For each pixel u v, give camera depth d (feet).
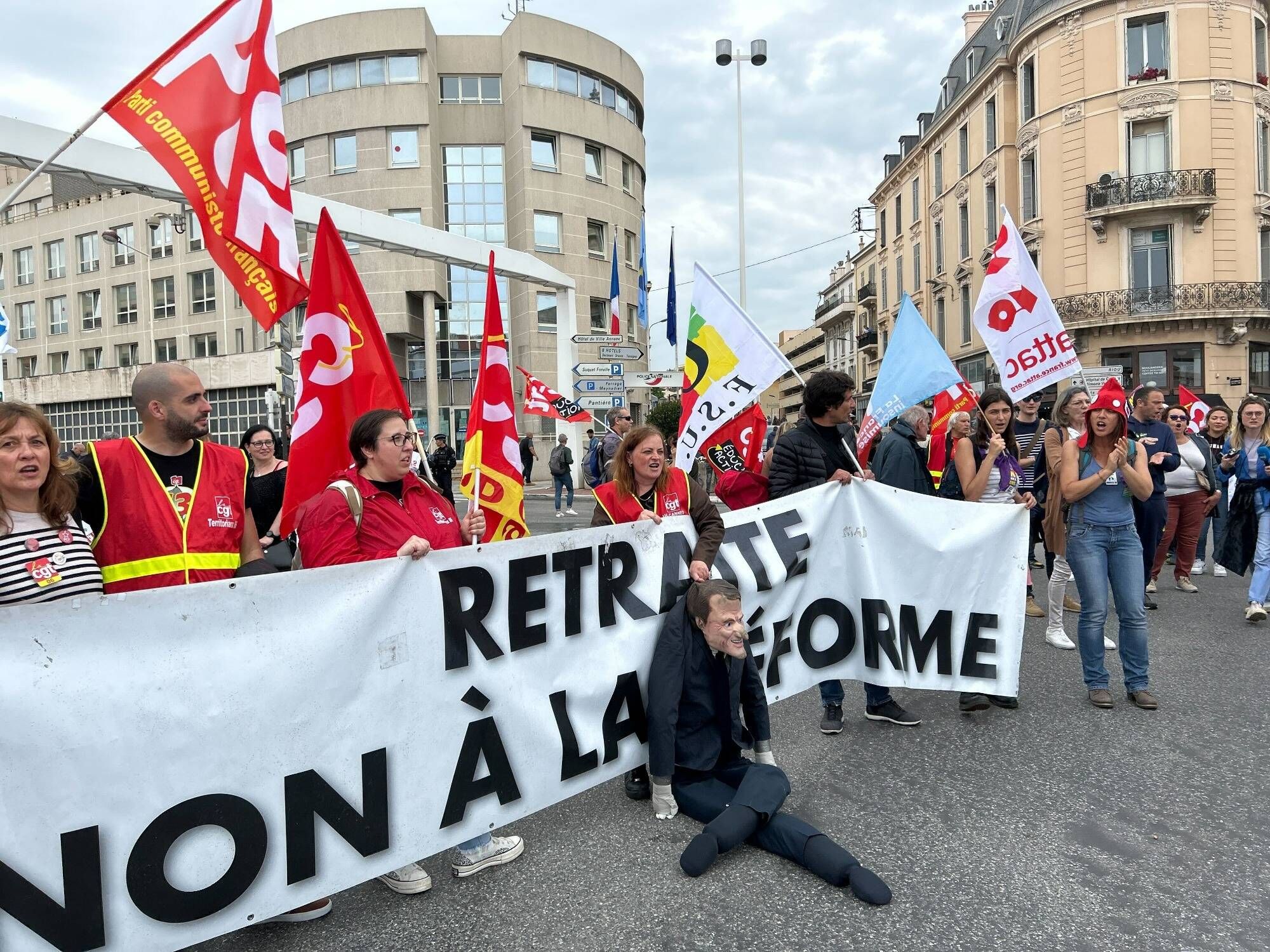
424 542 9.07
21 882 6.76
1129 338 82.89
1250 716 14.16
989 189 98.53
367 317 11.36
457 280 104.17
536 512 56.85
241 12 11.82
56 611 6.88
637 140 110.52
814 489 13.85
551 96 98.99
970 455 16.38
